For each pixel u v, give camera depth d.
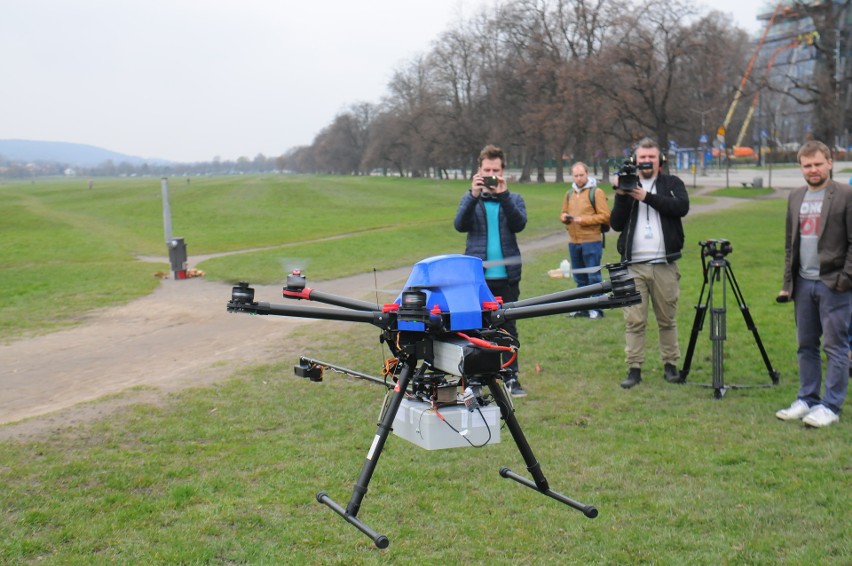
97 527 5.18
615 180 8.10
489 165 7.88
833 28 50.03
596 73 62.91
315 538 5.00
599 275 12.30
